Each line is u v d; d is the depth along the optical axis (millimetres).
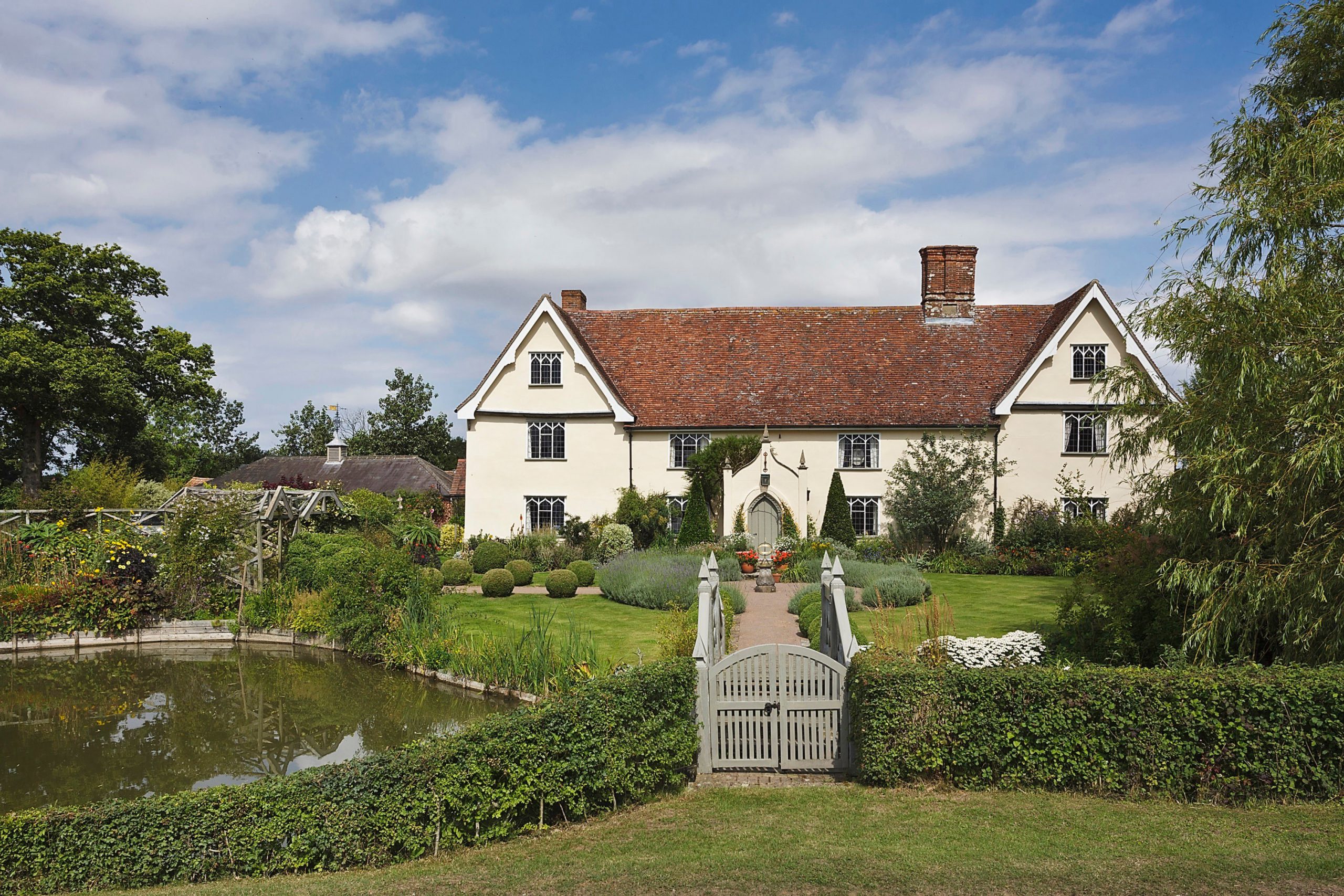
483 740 8156
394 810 7734
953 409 31359
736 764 10312
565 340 32812
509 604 22828
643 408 32812
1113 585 12070
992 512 30656
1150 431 11250
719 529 31156
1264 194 10633
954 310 34062
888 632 12906
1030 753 8805
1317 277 10125
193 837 7441
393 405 72500
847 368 33062
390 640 18219
